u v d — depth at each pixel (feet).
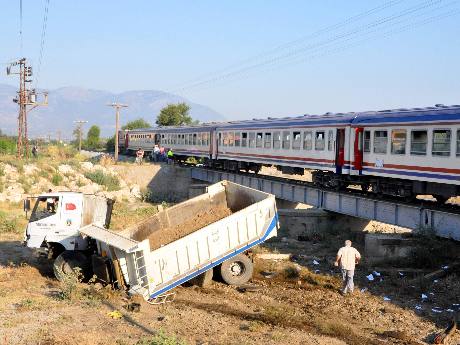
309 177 147.84
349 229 86.12
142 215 103.24
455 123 59.67
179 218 57.06
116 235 47.98
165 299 46.57
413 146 66.44
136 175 146.10
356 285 54.39
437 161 62.49
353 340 37.50
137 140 208.03
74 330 36.09
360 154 76.95
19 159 143.02
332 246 75.31
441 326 41.60
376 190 76.07
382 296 50.29
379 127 72.84
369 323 42.32
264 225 51.42
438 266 59.00
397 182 71.41
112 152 261.24
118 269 46.93
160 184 146.41
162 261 46.29
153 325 38.42
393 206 68.39
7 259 63.87
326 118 86.89
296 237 84.69
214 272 54.29
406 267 60.54
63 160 153.17
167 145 172.35
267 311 43.01
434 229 61.26
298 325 40.42
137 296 45.21
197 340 35.47
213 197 59.16
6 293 46.73
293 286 53.47
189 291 50.37
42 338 34.12
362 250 72.38
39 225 52.90
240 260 52.54
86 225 53.62
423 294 50.57
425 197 113.19
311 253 70.69
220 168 135.85
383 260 62.23
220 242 49.49
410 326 41.63
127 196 133.69
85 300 44.65
